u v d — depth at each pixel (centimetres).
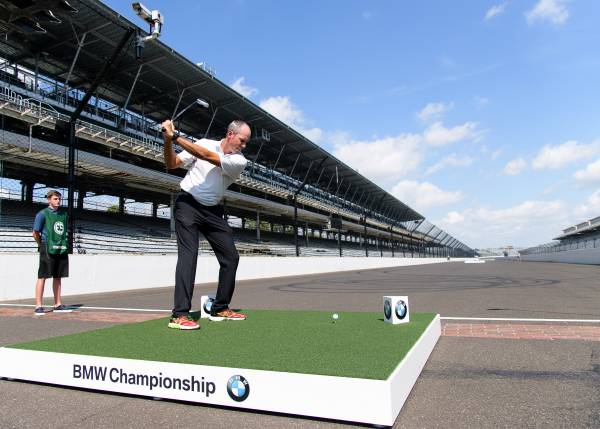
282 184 3744
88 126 1695
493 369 342
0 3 776
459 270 2858
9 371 320
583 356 381
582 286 1218
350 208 5300
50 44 1864
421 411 250
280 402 239
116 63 1994
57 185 2498
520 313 670
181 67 2094
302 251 3866
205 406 258
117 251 1964
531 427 225
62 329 552
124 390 280
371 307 795
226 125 2930
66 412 253
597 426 226
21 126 1728
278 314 502
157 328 400
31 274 1099
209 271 1862
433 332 420
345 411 226
